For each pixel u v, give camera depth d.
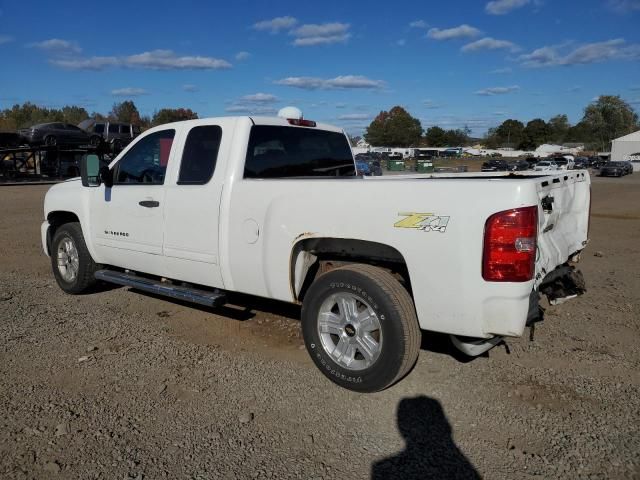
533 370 4.24
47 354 4.59
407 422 3.50
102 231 5.79
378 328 3.74
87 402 3.76
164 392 3.92
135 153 5.48
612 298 6.18
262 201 4.30
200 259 4.79
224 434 3.37
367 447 3.24
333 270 3.93
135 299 6.23
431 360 4.45
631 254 9.15
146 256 5.32
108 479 2.93
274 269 4.27
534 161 67.44
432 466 3.04
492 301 3.35
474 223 3.36
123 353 4.62
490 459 3.10
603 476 2.93
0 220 13.68
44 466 3.03
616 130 127.25
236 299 6.15
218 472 2.99
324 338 4.06
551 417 3.53
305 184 4.09
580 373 4.18
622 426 3.41
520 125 150.62
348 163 6.01
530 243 3.31
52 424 3.46
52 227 6.77
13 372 4.23
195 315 5.64
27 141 28.22
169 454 3.16
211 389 3.97
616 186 34.53
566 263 4.47
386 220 3.68
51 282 7.07
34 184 28.28
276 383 4.07
